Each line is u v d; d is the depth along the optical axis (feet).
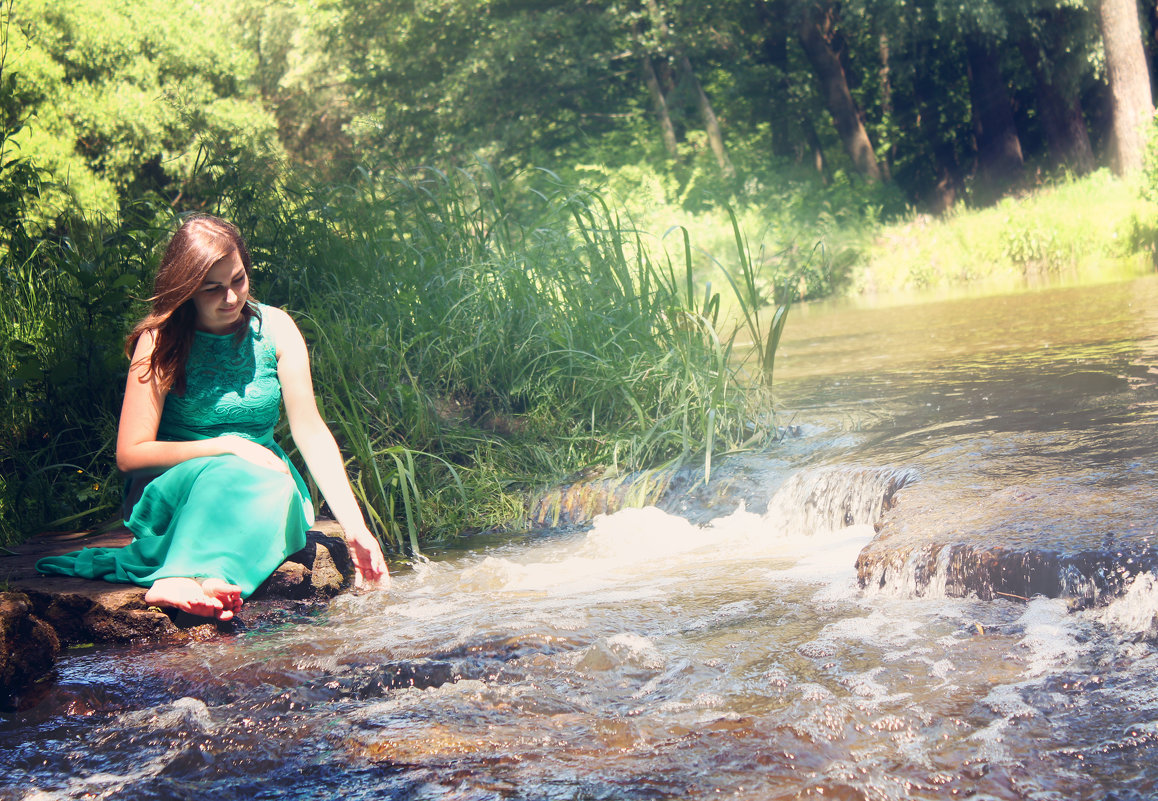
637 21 80.07
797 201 69.41
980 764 4.96
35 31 54.19
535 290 16.70
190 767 5.82
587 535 12.06
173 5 67.72
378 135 69.51
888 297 44.21
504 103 79.61
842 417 15.26
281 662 7.54
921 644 6.76
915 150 93.56
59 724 6.79
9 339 14.57
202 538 9.30
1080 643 6.46
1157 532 7.34
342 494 10.03
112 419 14.25
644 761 5.35
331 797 5.26
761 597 8.43
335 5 84.17
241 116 63.62
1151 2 77.25
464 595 9.61
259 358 10.25
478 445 14.88
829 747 5.32
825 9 78.54
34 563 10.52
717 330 16.65
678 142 86.99
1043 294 32.99
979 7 65.87
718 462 13.55
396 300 16.30
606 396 15.83
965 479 10.13
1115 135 62.23
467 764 5.50
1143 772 4.75
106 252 15.51
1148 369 15.74
